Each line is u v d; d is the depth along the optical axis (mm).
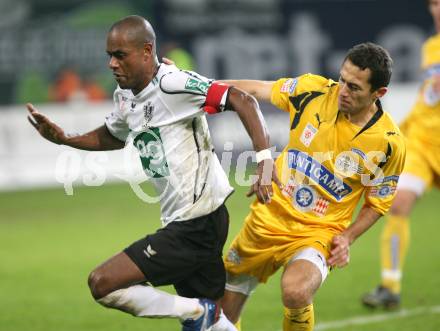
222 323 18969
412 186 27438
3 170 58250
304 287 17625
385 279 27219
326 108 18453
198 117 17703
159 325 25812
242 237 19797
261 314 26828
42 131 19141
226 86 17172
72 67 65000
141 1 67000
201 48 67625
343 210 19172
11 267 34656
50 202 51906
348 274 32812
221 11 67562
